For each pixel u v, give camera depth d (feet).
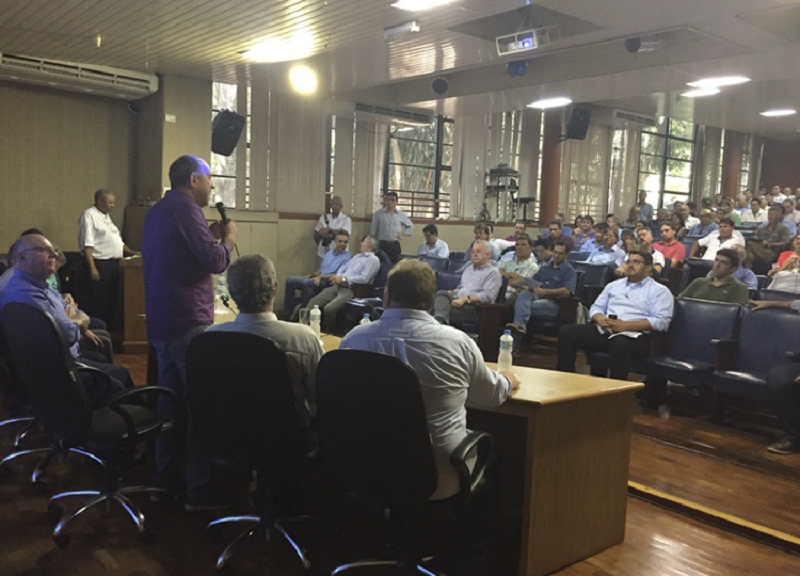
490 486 7.39
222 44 19.10
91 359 12.79
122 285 20.75
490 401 7.52
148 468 10.98
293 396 7.19
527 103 29.19
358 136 31.30
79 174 23.70
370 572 7.84
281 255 28.73
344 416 6.60
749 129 42.80
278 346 7.11
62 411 8.21
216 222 11.06
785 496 10.43
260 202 28.27
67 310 12.50
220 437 7.63
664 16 17.10
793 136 45.98
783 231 25.68
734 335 14.21
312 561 8.10
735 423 14.17
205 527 8.94
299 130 29.01
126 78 22.30
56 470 10.78
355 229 31.22
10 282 10.04
